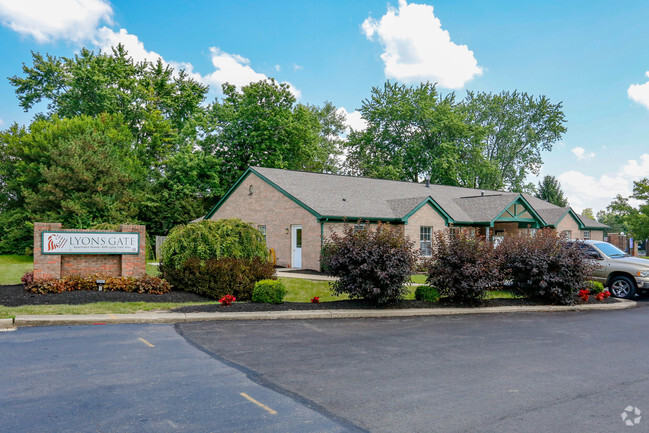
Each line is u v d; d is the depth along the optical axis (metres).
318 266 21.39
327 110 63.50
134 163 35.66
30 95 44.62
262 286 12.52
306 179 26.55
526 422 4.96
